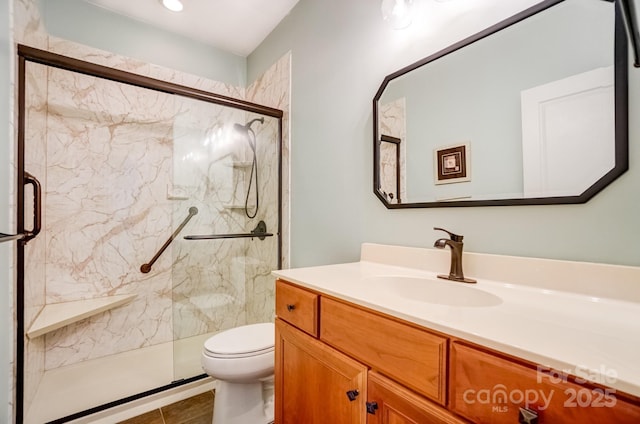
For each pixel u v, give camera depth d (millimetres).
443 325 588
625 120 713
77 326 1921
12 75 1258
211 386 1825
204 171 2252
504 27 933
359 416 757
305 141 1822
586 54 774
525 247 890
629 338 514
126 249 2100
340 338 834
